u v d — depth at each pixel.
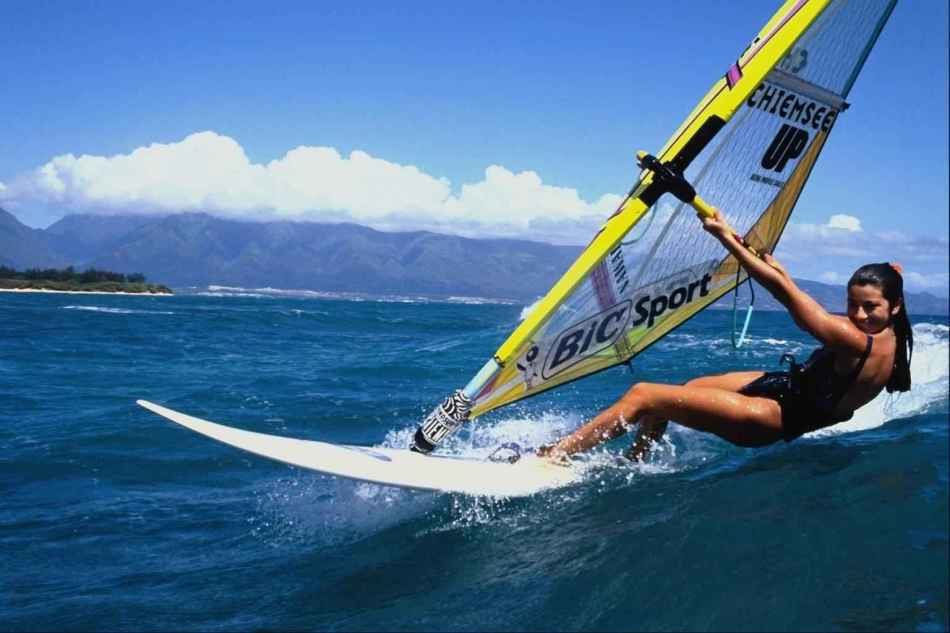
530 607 2.82
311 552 3.52
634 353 4.75
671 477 4.26
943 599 2.78
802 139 4.73
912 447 4.69
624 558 3.17
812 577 2.97
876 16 4.53
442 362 11.25
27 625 2.83
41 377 9.25
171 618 2.88
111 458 5.34
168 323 20.98
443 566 3.24
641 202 4.20
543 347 4.45
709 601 2.80
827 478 4.11
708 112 4.21
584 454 4.43
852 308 4.25
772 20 4.29
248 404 7.48
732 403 4.28
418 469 4.08
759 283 4.22
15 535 3.84
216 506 4.29
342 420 6.75
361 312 40.59
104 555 3.57
